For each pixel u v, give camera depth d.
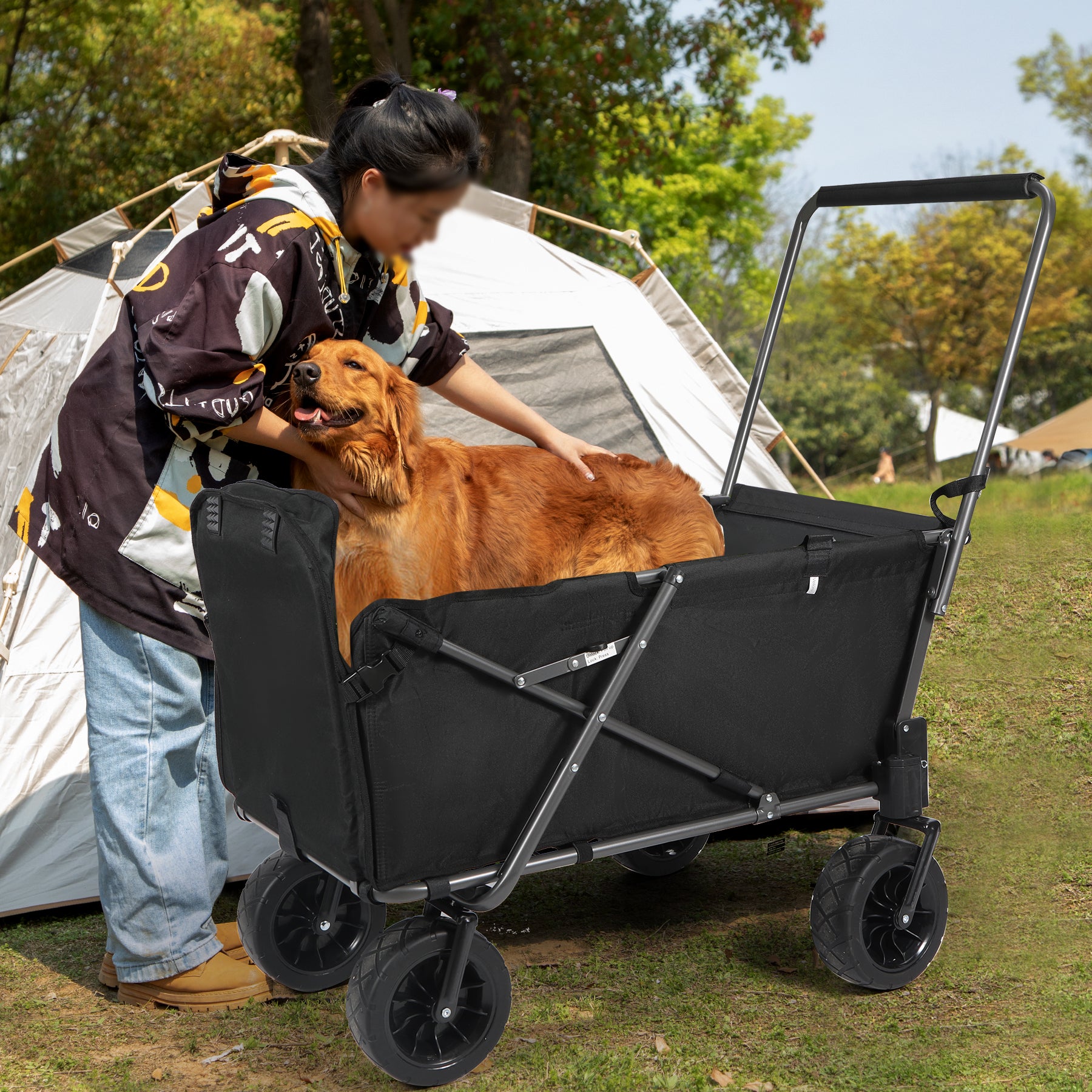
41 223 17.00
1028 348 28.31
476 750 2.07
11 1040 2.41
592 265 4.79
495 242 4.63
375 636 1.91
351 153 2.25
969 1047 2.23
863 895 2.44
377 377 2.41
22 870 3.16
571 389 4.46
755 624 2.34
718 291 29.69
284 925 2.55
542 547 2.80
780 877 3.28
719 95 15.23
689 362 4.75
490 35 12.45
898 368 29.28
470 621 2.02
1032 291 2.50
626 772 2.27
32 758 3.22
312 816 2.10
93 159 17.28
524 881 3.33
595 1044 2.30
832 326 32.28
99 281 4.90
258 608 2.09
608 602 2.17
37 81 17.56
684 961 2.73
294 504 1.97
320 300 2.31
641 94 13.74
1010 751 4.05
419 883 2.06
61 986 2.71
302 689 2.02
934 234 26.89
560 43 12.65
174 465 2.38
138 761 2.47
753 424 5.14
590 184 14.28
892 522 2.85
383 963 2.04
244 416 2.22
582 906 3.12
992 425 2.53
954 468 27.42
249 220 2.23
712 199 25.83
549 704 2.14
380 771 1.96
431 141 2.21
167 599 2.42
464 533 2.70
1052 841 3.32
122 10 17.11
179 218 4.21
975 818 3.54
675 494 3.00
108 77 17.52
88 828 3.26
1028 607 5.53
